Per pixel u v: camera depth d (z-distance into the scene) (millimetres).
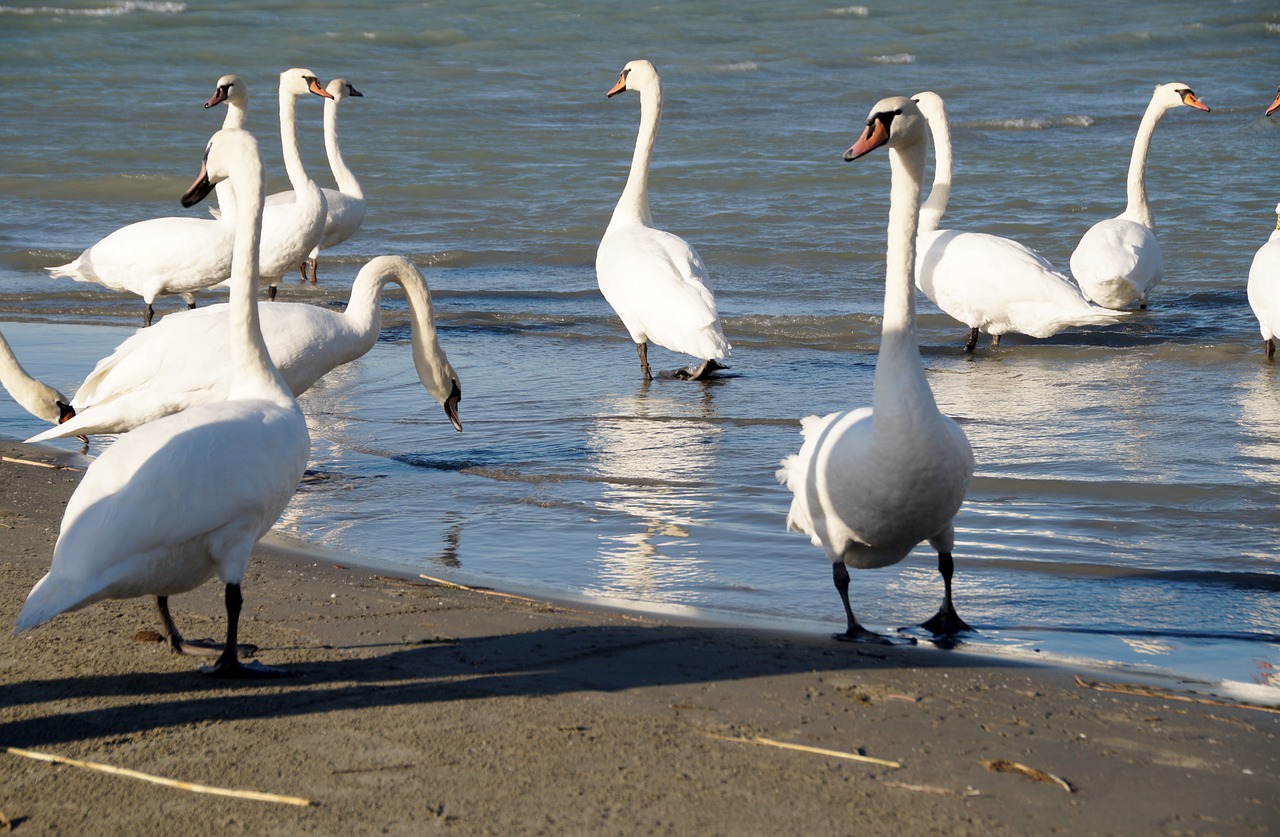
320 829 5133
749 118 36656
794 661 7082
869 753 5848
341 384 14977
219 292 21000
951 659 7266
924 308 19516
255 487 6578
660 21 56781
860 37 54812
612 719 6160
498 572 9086
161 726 6043
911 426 7387
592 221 25109
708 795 5406
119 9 55219
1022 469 11406
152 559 6262
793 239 23328
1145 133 20703
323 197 18062
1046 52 52469
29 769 5625
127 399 11109
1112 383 14773
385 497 10898
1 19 49594
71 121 34094
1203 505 10422
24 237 23656
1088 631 7938
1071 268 19312
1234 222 23594
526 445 12484
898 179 7824
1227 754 5922
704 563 9305
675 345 14773
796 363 16156
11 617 7465
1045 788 5535
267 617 7699
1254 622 8070
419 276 12172
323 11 57000
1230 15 62156
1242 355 15992
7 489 10508
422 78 42719
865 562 8242
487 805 5305
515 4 59594
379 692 6473
